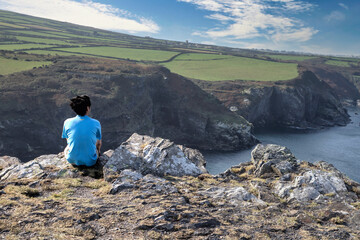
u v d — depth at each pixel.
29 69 140.88
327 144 125.44
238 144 134.75
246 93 173.62
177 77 171.25
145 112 145.00
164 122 157.75
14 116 107.88
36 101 115.88
